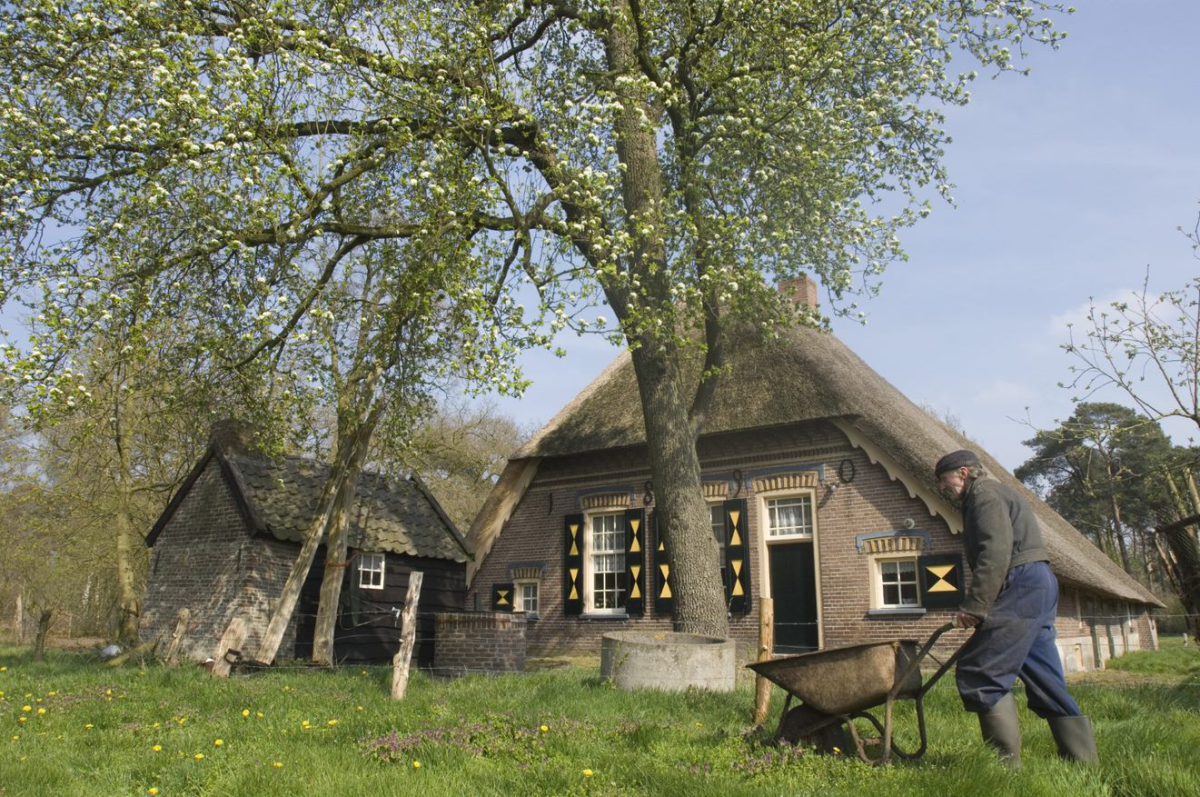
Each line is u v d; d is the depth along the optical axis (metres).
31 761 4.94
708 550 11.33
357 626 15.01
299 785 4.30
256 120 9.60
